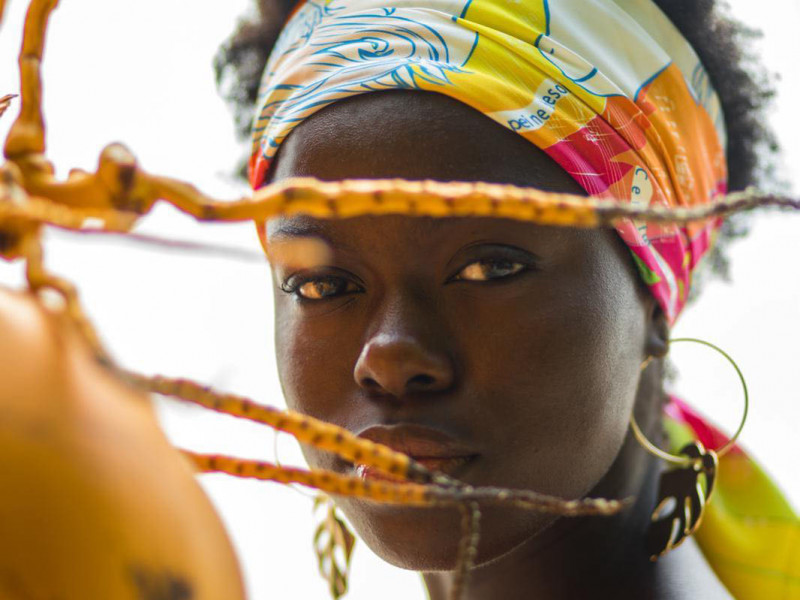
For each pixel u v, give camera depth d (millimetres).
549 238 986
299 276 1033
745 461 1398
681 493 1155
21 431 451
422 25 1060
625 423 1071
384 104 1005
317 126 1027
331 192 455
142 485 469
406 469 508
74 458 456
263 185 1121
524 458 977
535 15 1072
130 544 460
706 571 1211
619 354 1042
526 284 979
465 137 987
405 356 950
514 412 970
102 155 476
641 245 1053
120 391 484
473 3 1067
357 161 995
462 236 965
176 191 469
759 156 1398
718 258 1589
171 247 453
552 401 980
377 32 1073
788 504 1363
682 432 1319
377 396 983
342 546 1256
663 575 1164
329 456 1050
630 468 1163
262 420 509
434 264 974
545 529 1118
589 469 1021
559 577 1130
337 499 1054
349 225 981
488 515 972
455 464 961
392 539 997
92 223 491
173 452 501
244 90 1563
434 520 980
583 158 1042
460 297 977
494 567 1145
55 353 466
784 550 1338
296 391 1055
